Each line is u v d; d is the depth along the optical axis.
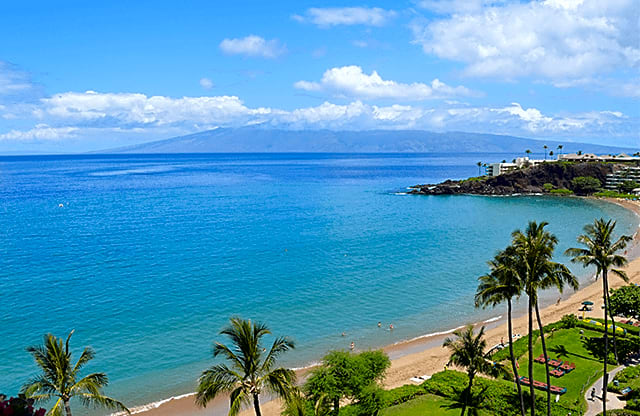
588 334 63.88
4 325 67.62
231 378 32.06
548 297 88.06
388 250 118.44
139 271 95.94
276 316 73.38
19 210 177.12
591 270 105.56
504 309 80.12
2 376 53.69
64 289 83.88
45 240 124.38
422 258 110.81
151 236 131.00
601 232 53.16
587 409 45.00
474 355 46.75
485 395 47.69
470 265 105.00
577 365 55.12
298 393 36.09
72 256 107.50
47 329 66.56
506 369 50.88
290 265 102.50
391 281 92.38
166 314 72.88
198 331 66.88
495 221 166.88
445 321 73.75
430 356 61.47
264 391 54.06
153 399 50.78
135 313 73.06
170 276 92.75
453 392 48.69
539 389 49.53
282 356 61.12
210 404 50.72
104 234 133.25
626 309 61.75
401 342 66.00
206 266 100.62
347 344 64.81
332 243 125.25
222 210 182.00
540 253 40.62
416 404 47.00
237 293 83.31
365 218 168.50
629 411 43.59
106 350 60.78
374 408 44.06
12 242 121.75
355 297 83.00
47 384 32.69
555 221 169.88
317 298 81.88
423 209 195.12
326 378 43.81
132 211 176.75
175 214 171.00
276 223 154.62
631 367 52.56
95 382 35.06
